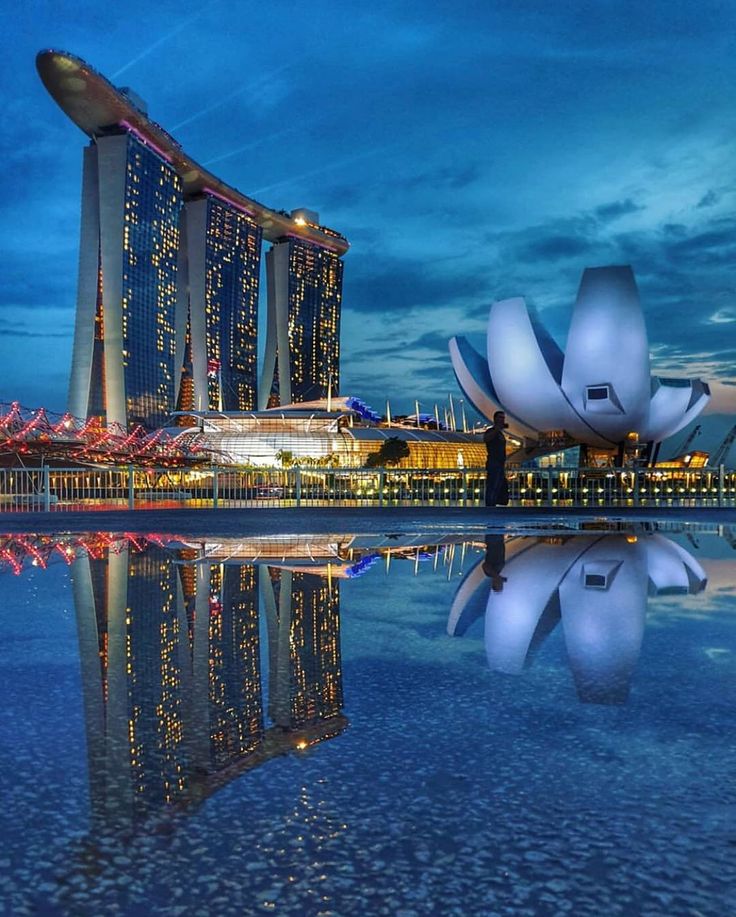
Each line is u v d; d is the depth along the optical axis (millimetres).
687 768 1919
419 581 5773
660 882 1358
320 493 20078
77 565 7117
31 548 9117
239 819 1636
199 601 4910
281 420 135500
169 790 1794
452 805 1700
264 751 2072
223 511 16984
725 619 4133
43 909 1279
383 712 2443
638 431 48812
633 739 2152
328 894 1326
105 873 1405
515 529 12164
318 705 2539
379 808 1686
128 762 1993
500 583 5598
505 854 1469
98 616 4383
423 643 3568
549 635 3725
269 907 1284
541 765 1946
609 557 7375
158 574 6375
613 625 3973
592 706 2500
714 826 1587
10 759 2014
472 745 2109
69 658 3303
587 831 1565
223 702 2582
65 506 19578
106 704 2572
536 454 50562
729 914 1251
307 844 1519
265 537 10812
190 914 1261
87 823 1620
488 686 2770
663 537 10117
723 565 6668
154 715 2434
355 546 9047
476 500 19562
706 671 2977
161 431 131625
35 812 1673
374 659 3230
